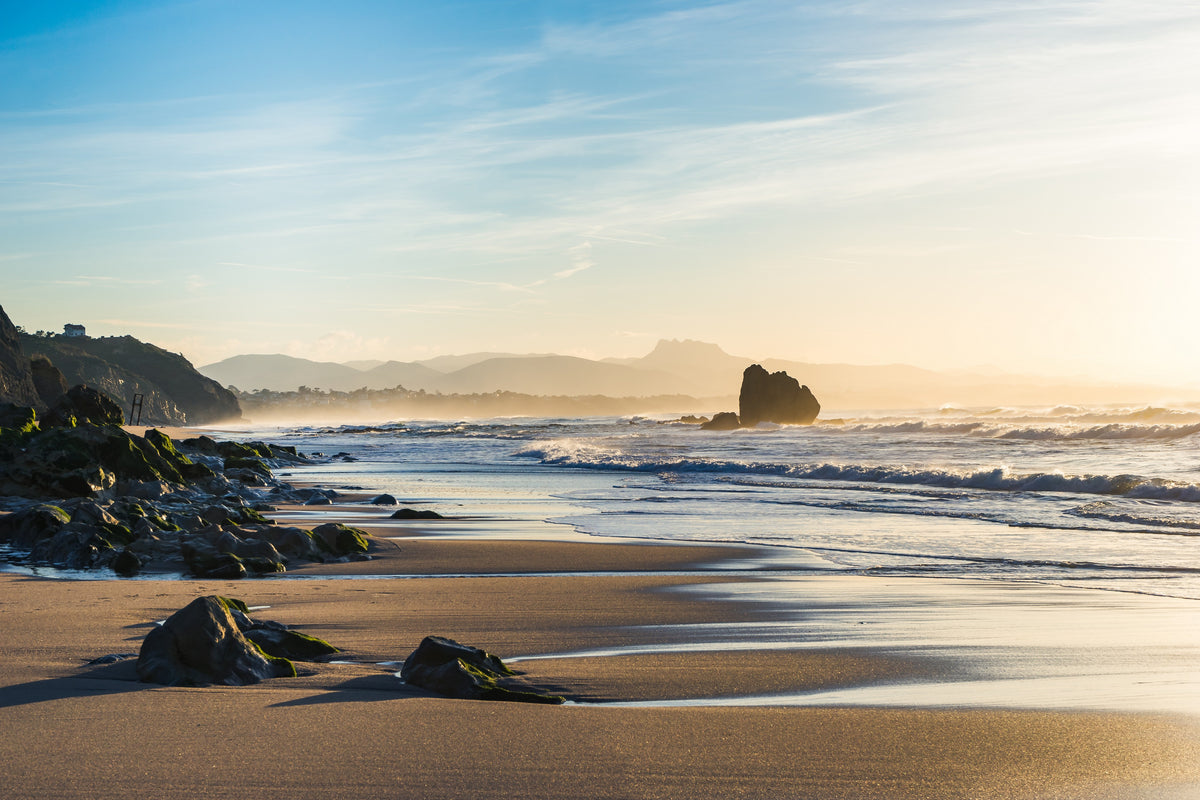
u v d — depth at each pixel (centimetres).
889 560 1339
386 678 651
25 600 985
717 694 636
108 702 568
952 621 917
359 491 2844
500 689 614
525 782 443
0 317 9038
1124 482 2162
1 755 466
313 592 1087
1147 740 524
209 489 2411
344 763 462
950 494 2278
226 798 414
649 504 2253
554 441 6378
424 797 420
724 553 1432
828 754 493
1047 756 495
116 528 1393
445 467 4162
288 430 14725
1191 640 821
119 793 417
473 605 1003
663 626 898
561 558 1392
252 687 617
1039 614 948
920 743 516
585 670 706
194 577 1205
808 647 799
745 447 4684
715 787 441
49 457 2056
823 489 2539
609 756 482
